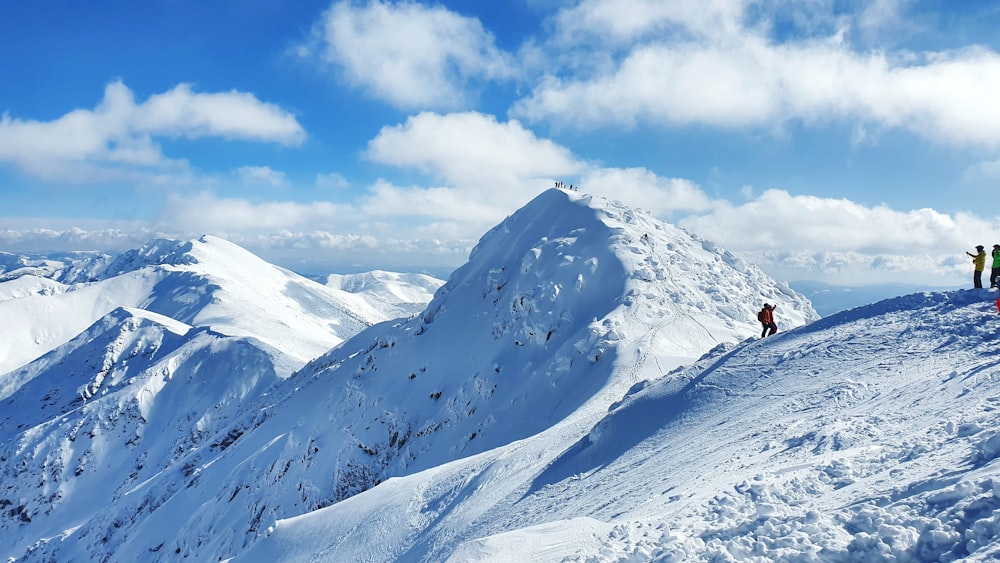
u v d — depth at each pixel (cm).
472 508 3119
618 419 3148
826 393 2272
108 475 13938
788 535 1047
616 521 1727
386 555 3266
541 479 3073
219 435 10950
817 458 1507
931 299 2884
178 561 7612
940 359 2191
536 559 1407
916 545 900
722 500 1358
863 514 1020
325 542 3788
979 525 848
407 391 7831
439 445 6706
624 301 6844
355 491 6962
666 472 2183
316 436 7831
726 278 7912
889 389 2056
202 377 16050
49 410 18012
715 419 2627
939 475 1077
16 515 13288
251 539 6962
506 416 6309
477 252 10669
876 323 2853
